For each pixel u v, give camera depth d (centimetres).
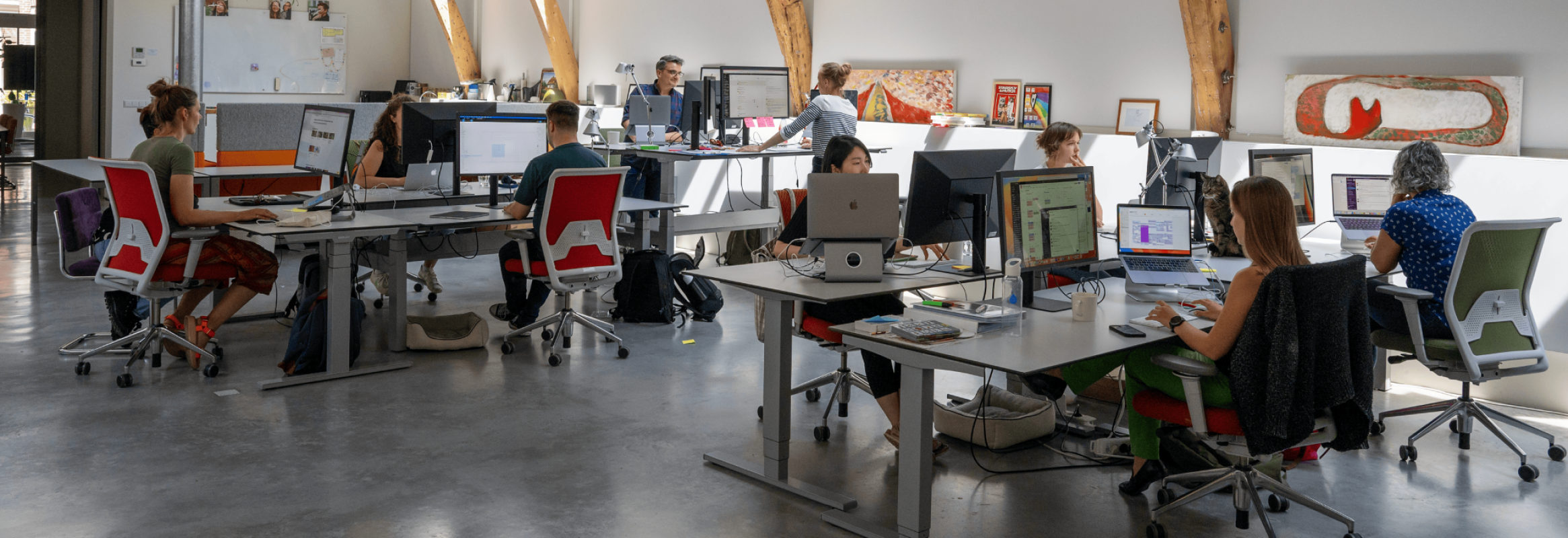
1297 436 271
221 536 288
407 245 506
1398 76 518
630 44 955
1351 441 290
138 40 1107
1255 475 305
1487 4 492
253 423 386
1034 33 667
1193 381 284
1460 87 498
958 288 577
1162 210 379
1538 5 477
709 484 339
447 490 326
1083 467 362
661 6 920
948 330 289
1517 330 377
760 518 313
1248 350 271
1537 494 345
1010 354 270
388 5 1266
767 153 686
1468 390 386
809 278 342
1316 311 270
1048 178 337
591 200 482
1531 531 314
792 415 416
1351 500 337
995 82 689
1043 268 335
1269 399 268
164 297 441
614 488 333
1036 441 386
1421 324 379
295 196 529
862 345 292
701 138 764
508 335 504
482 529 298
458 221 469
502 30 1129
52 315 546
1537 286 459
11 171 1197
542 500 321
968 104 707
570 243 484
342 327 446
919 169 347
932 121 698
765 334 334
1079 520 316
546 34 1008
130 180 421
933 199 353
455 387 441
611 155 773
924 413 283
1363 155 523
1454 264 359
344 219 454
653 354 504
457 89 1111
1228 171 571
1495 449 392
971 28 699
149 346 476
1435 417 423
